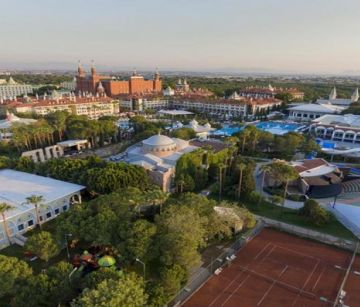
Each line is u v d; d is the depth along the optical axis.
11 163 119.62
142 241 61.84
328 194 109.44
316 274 66.56
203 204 78.31
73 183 102.00
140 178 96.94
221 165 107.50
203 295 59.47
